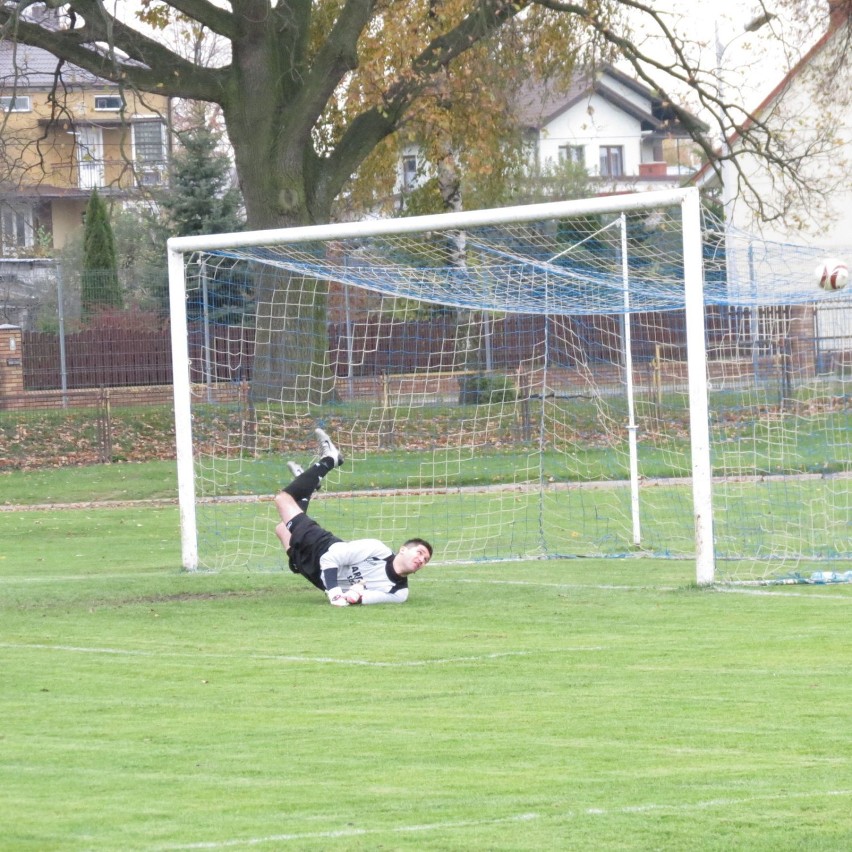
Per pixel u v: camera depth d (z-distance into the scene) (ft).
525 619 122.62
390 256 226.38
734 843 56.08
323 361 268.00
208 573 161.38
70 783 67.26
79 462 338.95
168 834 58.03
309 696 89.86
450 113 390.21
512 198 483.10
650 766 69.36
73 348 371.35
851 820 59.16
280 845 56.34
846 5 399.65
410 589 144.25
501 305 208.85
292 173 359.87
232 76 359.05
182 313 165.99
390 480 260.42
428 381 289.74
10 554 194.18
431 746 74.64
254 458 271.08
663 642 108.78
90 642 113.60
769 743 74.08
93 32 326.03
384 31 348.79
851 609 124.57
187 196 533.55
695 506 141.90
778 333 294.87
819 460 259.60
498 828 58.44
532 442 288.30
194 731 79.36
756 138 415.85
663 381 308.60
